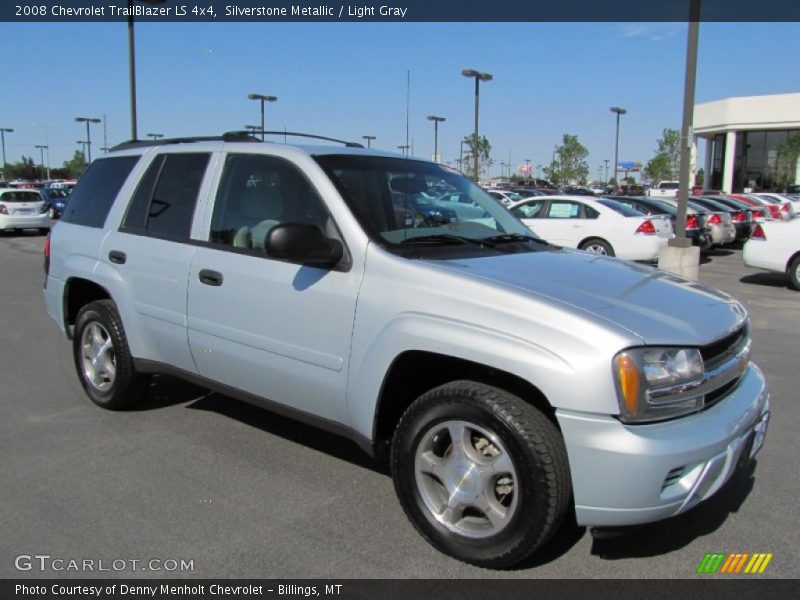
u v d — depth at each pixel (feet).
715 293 11.67
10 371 19.97
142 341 15.01
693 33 34.88
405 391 11.10
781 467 13.57
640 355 8.80
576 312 9.17
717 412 9.57
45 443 14.40
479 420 9.58
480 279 10.03
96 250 15.88
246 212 12.98
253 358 12.50
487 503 9.77
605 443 8.67
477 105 112.98
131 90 74.02
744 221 60.39
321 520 11.27
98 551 10.28
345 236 11.33
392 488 12.48
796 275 38.06
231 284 12.70
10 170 330.54
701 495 9.23
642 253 43.93
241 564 10.00
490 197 15.11
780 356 22.70
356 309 10.87
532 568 9.95
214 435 14.92
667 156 213.25
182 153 14.75
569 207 46.98
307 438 14.80
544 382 8.93
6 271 43.73
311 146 13.02
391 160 13.56
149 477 12.82
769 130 151.43
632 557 10.26
